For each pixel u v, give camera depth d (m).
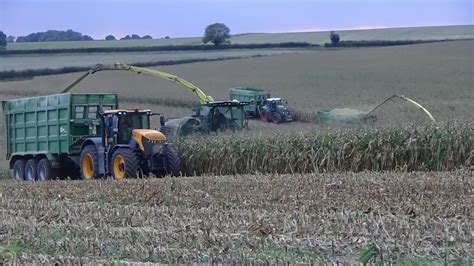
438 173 27.20
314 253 13.90
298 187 23.47
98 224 17.61
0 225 17.92
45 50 126.56
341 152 32.78
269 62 108.19
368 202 19.64
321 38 148.50
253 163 34.38
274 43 135.25
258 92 64.12
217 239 14.97
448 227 15.70
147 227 17.02
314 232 15.64
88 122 35.09
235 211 18.88
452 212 17.83
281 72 97.69
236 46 132.88
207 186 24.56
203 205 20.83
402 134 32.31
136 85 90.81
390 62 100.56
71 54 126.69
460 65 93.88
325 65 102.06
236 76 95.69
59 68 104.19
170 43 147.00
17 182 31.12
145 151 31.36
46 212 20.02
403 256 13.48
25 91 84.88
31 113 37.62
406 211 18.09
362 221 16.47
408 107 63.59
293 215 17.69
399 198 20.30
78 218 18.62
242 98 65.19
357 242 14.64
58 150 35.84
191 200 21.59
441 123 33.03
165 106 73.25
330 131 34.03
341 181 24.62
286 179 25.98
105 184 26.48
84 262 13.60
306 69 99.31
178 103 73.31
